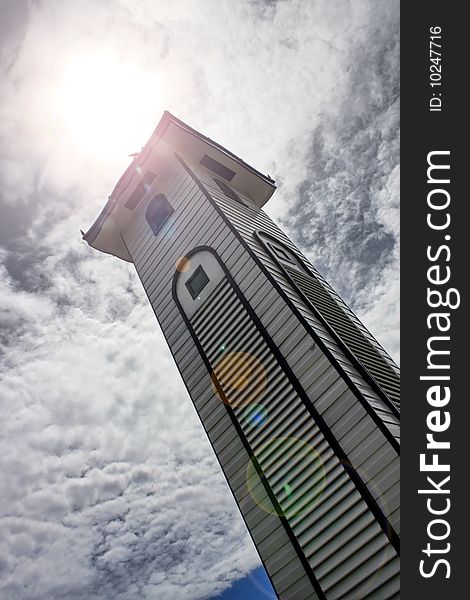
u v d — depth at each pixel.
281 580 6.73
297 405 7.64
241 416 8.36
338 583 6.07
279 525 7.09
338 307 10.68
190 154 13.57
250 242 10.53
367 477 6.39
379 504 6.13
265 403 8.11
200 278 10.70
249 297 9.40
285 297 8.79
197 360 9.77
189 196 12.30
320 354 7.79
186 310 10.62
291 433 7.51
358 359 8.18
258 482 7.62
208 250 10.90
